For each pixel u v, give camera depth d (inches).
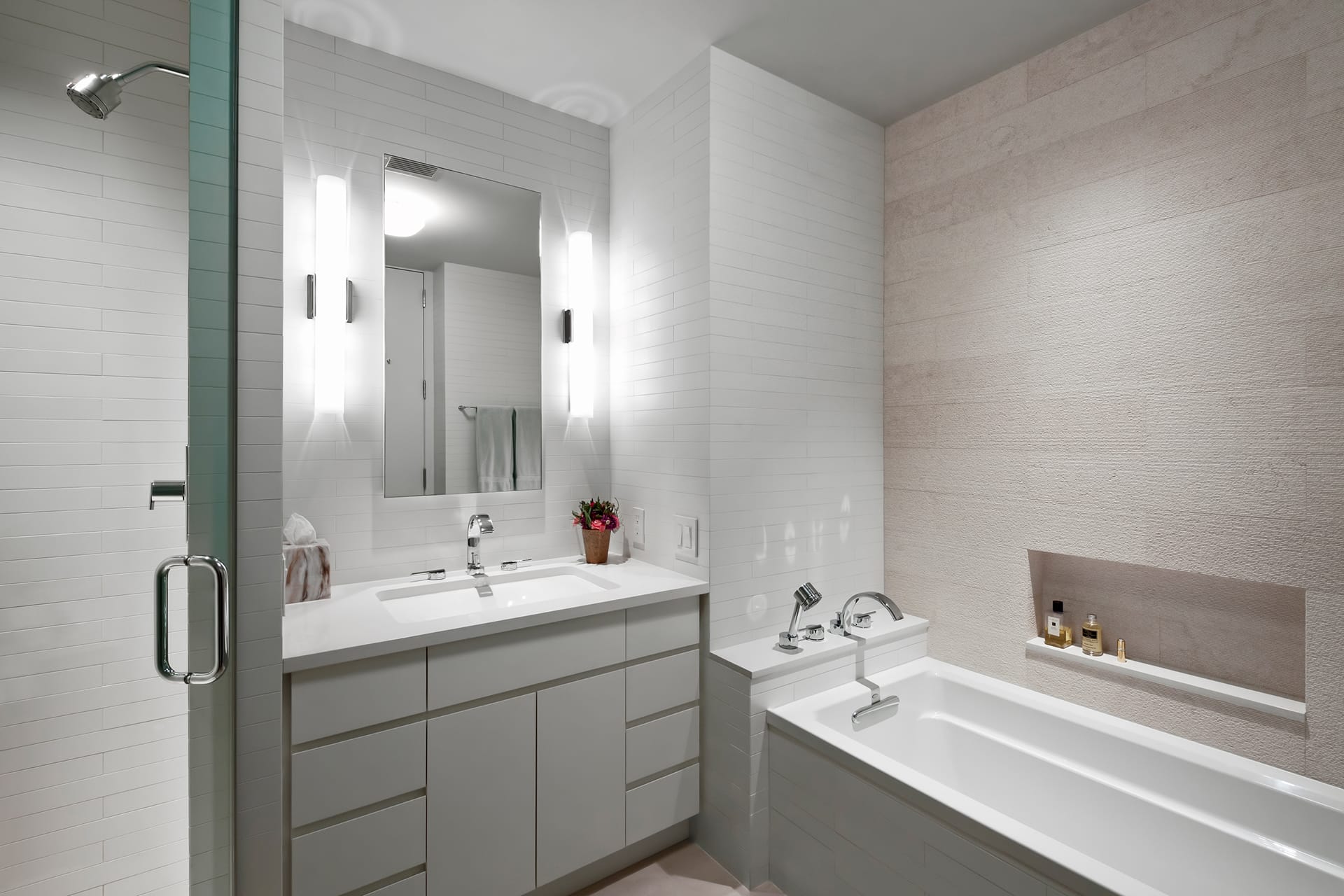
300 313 76.7
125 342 34.4
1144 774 69.9
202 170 41.0
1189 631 75.6
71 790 32.7
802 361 92.7
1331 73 60.3
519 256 93.9
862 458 101.0
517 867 67.7
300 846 55.2
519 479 93.3
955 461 93.9
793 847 73.8
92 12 32.5
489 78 89.4
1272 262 64.1
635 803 77.4
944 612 95.6
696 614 83.4
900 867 61.5
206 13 41.8
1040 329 83.7
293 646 56.6
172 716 37.9
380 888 59.7
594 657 73.4
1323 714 61.7
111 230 33.5
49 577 31.2
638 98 95.0
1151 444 73.0
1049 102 82.8
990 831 53.4
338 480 79.1
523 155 94.7
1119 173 75.9
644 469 95.0
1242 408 66.1
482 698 65.5
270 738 53.4
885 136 104.2
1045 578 89.3
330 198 77.5
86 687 33.0
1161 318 72.2
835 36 80.3
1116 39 76.2
